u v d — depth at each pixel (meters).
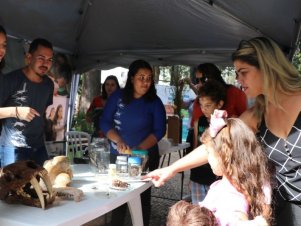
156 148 3.02
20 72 2.65
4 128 2.61
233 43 4.89
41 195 1.55
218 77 3.25
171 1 4.04
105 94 5.29
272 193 1.61
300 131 1.52
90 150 2.68
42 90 2.72
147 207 3.04
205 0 3.67
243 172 1.41
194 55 5.34
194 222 1.16
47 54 2.65
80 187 1.97
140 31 4.93
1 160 2.66
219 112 1.54
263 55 1.58
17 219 1.40
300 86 1.55
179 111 5.89
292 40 4.26
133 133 2.98
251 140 1.45
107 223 3.91
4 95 2.55
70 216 1.46
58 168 1.89
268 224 1.31
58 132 5.34
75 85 5.71
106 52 5.50
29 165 1.64
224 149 1.44
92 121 5.23
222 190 1.45
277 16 3.95
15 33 4.30
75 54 5.47
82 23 4.83
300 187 1.58
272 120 1.61
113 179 2.09
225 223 1.31
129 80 3.03
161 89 7.66
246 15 3.99
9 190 1.59
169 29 4.77
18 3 3.94
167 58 5.58
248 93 1.70
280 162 1.61
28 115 2.10
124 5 4.33
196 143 2.96
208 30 4.64
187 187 5.89
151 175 2.01
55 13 4.40
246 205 1.39
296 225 1.61
